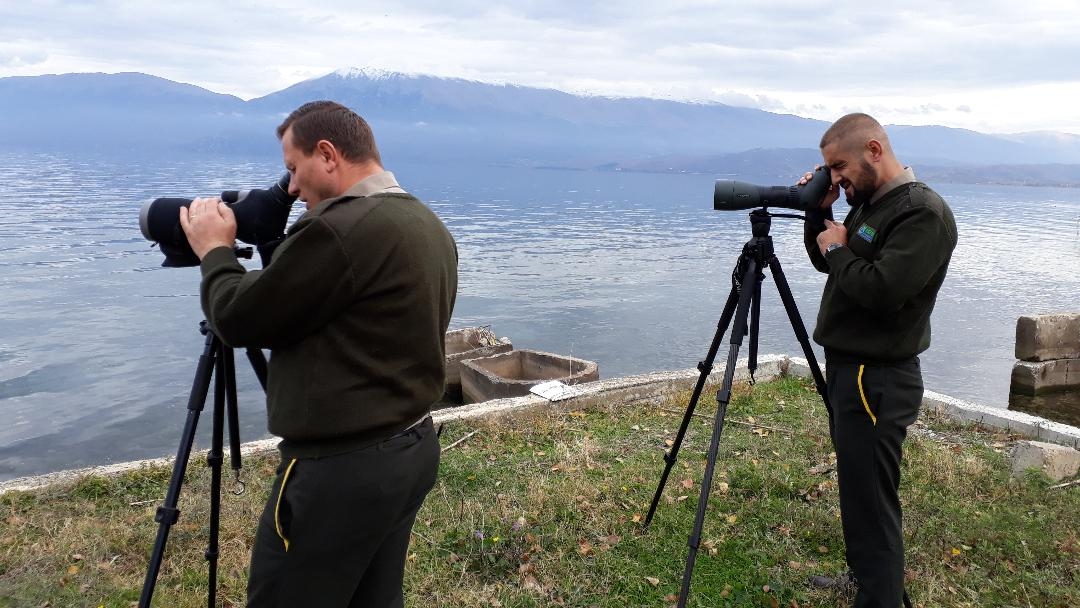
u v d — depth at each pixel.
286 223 2.13
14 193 132.50
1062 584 3.51
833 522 4.04
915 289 2.63
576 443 5.34
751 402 6.42
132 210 101.88
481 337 13.98
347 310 1.82
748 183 3.19
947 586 3.47
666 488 4.52
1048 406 11.44
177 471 2.27
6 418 17.86
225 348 2.35
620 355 26.88
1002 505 4.33
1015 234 92.81
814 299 39.00
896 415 2.90
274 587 1.91
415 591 3.38
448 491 4.45
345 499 1.86
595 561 3.66
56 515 4.10
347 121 1.97
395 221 1.86
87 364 23.52
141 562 3.62
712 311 36.31
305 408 1.83
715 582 3.52
